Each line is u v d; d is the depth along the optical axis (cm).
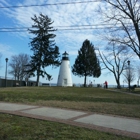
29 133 588
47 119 765
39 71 4484
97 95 1852
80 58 5909
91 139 553
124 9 1862
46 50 4516
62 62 4991
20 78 7375
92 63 5878
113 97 1694
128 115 895
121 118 834
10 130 607
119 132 630
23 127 644
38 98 1411
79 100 1371
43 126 664
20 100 1292
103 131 634
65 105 1117
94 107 1067
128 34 2155
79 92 2194
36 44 4512
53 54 4553
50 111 934
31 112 896
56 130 623
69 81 4953
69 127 661
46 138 551
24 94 1623
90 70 5872
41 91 2095
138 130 662
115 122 760
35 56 4506
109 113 931
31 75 4556
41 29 4494
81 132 611
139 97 1814
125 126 707
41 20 4538
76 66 5956
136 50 1980
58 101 1285
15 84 4572
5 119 745
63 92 2067
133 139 573
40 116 813
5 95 1506
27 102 1219
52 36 4572
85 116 846
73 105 1121
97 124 718
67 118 799
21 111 912
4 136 557
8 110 931
